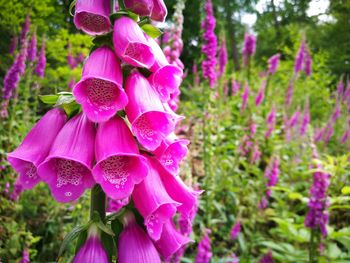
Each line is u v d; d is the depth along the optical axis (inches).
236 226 21.6
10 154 6.4
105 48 6.7
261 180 26.6
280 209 28.4
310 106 61.2
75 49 41.9
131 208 7.0
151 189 6.5
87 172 6.4
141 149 7.0
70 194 6.2
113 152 6.1
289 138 38.4
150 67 6.9
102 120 6.2
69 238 6.5
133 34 6.4
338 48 122.0
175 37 19.9
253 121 32.9
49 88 37.9
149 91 6.7
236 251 23.7
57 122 6.8
